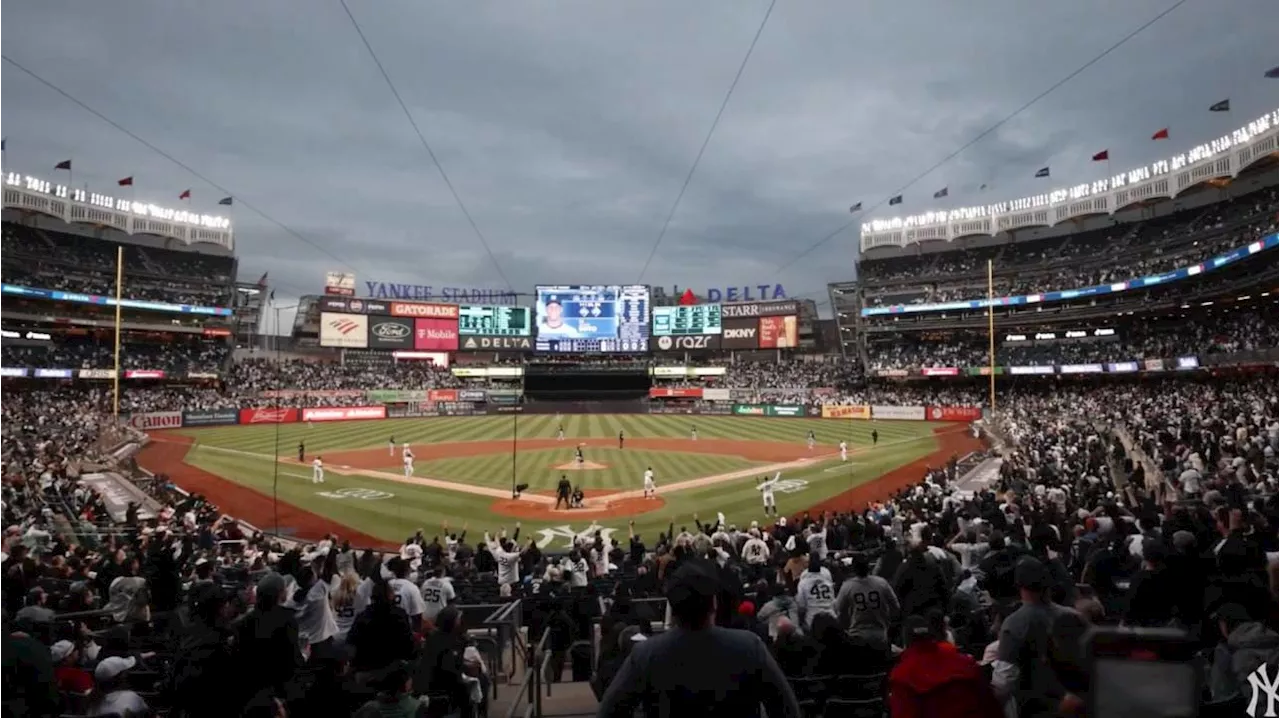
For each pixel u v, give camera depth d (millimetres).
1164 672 2889
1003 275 78438
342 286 97938
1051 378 73375
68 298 67375
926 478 30875
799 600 8852
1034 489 22547
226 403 72812
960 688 3619
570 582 13859
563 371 93125
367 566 15211
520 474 40594
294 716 4969
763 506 31672
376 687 5305
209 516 25781
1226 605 5023
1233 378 51875
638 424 70562
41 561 14648
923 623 3971
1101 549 8422
